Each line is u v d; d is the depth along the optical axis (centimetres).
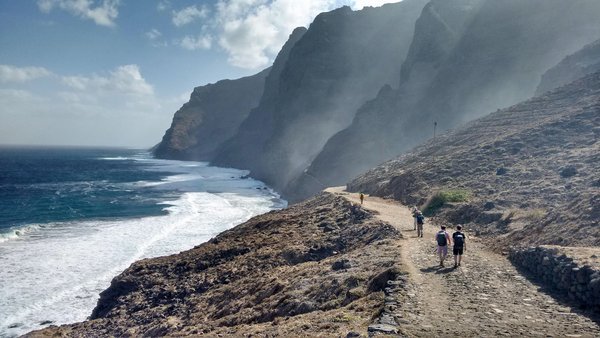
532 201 2273
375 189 4391
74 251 3816
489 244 1920
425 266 1493
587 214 1597
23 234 4531
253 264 2452
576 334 861
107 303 2567
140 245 4062
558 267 1182
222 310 1903
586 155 2670
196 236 4500
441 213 2703
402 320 928
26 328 2402
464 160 3588
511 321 939
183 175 14162
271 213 4191
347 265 1706
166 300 2377
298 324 1186
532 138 3431
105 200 7606
